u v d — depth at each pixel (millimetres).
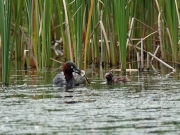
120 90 14383
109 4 19844
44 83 16219
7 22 14719
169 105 12000
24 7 21156
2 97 13398
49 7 18688
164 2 19891
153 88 14578
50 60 20312
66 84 15883
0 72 19109
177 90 14109
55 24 23953
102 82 16359
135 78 17000
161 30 20172
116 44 20156
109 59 20406
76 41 18469
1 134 9594
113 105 12078
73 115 11047
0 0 14492
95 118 10742
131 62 19812
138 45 21531
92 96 13398
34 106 12078
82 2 17688
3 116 11047
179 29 20703
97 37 20547
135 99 12812
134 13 20500
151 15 20984
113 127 9984
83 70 17859
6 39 14961
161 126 10031
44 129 9914
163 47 20391
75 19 18156
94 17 19719
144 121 10453
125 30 18156
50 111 11477
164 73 18219
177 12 19016
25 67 20766
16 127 10094
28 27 19562
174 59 19703
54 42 24547
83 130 9781
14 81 16625
